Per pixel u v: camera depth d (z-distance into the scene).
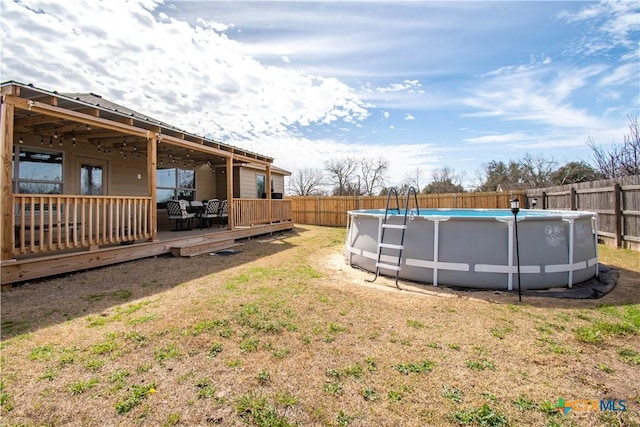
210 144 8.74
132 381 2.23
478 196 12.85
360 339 2.91
